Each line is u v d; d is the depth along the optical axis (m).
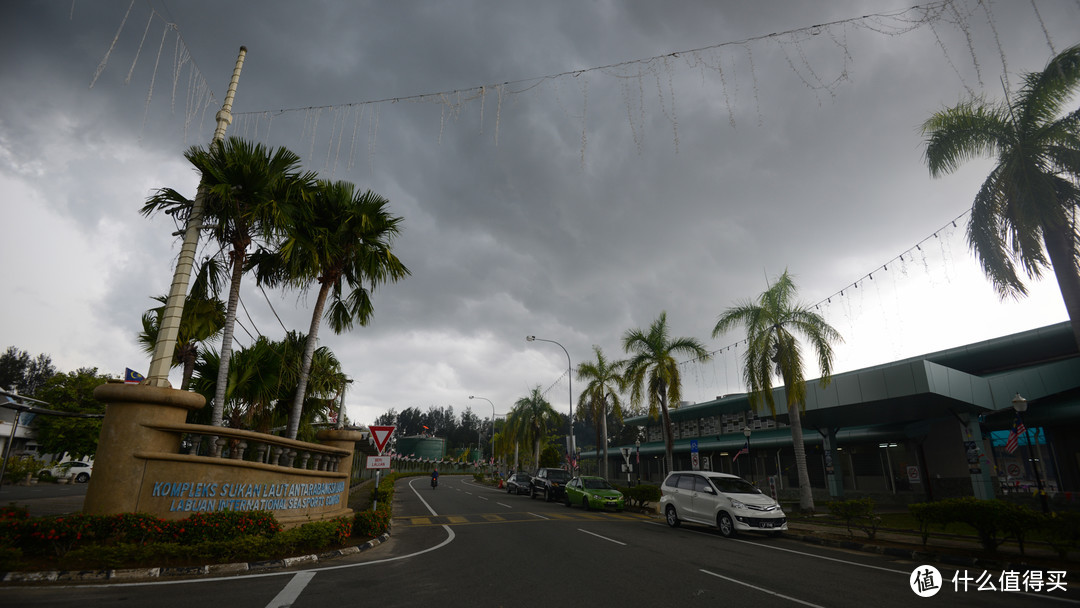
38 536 7.32
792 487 32.44
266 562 8.35
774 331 21.19
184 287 10.50
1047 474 20.70
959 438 23.52
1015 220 12.95
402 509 21.00
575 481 24.08
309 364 13.96
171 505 9.02
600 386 35.59
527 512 19.91
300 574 7.90
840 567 9.29
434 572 8.27
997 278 13.60
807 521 17.09
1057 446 20.50
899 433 26.14
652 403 25.89
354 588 7.05
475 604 6.33
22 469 26.45
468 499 27.66
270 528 9.23
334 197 14.16
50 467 29.94
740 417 38.22
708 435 41.44
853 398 20.11
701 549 11.02
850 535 13.58
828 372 19.72
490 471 73.50
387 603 6.32
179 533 8.38
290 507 10.89
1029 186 12.37
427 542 11.76
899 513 20.03
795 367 20.11
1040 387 19.42
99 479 8.84
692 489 14.98
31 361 64.50
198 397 9.73
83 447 33.50
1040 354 22.23
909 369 18.19
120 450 8.97
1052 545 9.45
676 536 13.20
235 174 11.54
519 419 52.50
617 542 11.84
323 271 14.49
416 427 162.62
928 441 24.91
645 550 10.71
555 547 11.01
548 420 52.94
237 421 14.57
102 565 7.32
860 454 28.72
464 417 167.38
